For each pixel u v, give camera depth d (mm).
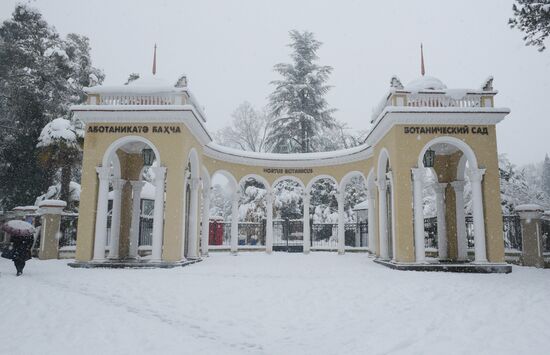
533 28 13211
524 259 15719
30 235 11656
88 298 8203
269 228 23672
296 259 18797
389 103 15539
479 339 5371
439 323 6262
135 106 14773
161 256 15867
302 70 35375
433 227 20422
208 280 10766
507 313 6922
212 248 24047
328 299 8258
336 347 5160
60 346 4977
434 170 18141
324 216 32125
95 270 13078
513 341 5273
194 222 17375
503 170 23172
